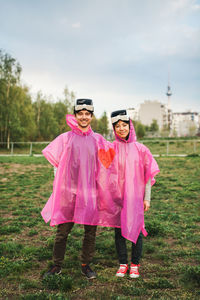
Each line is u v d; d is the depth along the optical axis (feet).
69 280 9.37
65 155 10.19
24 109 132.26
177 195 26.27
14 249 13.10
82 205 9.87
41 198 26.48
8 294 8.86
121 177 10.40
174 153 83.76
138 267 11.05
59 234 10.16
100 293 8.75
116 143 10.78
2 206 22.53
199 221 17.98
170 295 8.65
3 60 127.03
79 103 10.28
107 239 14.58
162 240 14.49
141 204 10.28
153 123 330.54
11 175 42.55
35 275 10.41
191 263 11.41
